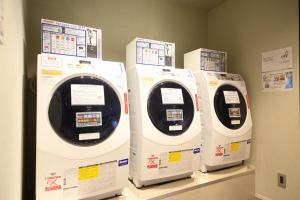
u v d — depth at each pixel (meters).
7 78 0.90
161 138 1.69
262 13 2.33
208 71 2.27
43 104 1.29
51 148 1.27
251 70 2.45
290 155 2.05
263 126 2.30
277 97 2.17
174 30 2.89
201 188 1.89
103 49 2.42
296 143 2.00
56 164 1.28
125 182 1.51
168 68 1.93
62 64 1.42
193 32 3.03
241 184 2.21
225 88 2.23
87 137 1.39
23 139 1.59
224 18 2.85
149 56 2.07
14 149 1.08
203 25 3.10
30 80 2.04
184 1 2.86
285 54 2.09
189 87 1.93
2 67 0.80
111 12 2.47
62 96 1.37
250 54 2.47
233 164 2.33
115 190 1.51
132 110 1.80
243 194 2.23
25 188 1.77
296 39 2.01
